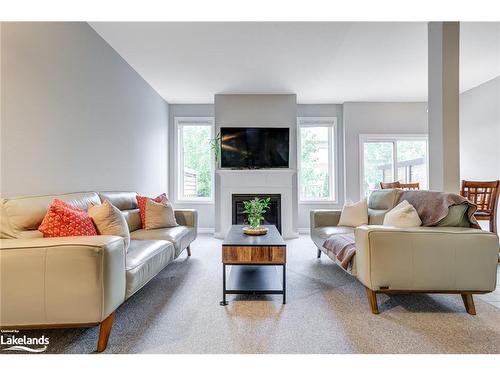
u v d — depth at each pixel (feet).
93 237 5.11
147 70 13.14
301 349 5.02
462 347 5.07
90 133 9.33
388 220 7.71
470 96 15.93
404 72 13.70
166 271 9.74
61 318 4.57
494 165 14.53
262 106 16.72
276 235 8.43
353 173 18.33
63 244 4.63
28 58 6.69
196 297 7.41
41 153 7.10
